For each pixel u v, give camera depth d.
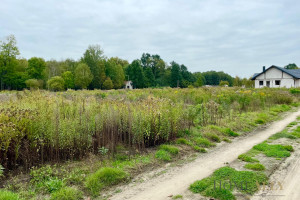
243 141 7.95
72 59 67.75
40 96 7.89
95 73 58.50
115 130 6.79
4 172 4.68
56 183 4.32
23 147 5.18
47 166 4.87
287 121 11.45
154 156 6.09
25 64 57.78
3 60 47.38
